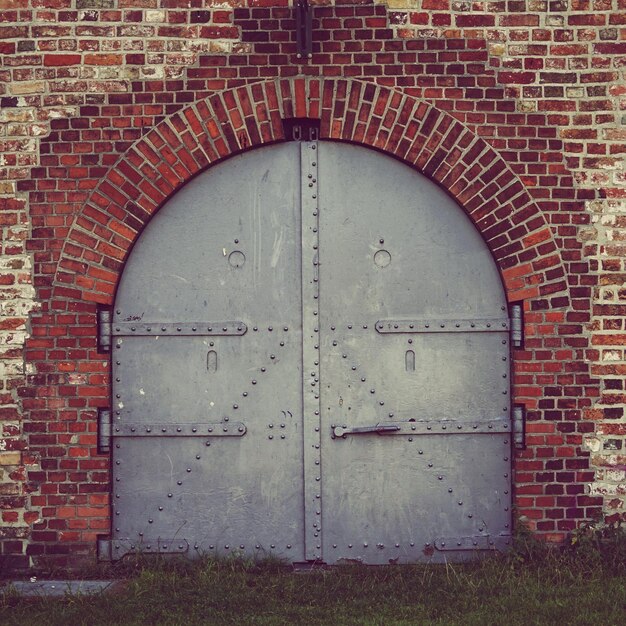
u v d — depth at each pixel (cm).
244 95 666
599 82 667
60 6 665
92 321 664
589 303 664
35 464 662
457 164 668
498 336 673
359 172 676
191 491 674
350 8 666
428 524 675
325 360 675
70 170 665
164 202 673
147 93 665
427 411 675
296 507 675
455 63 667
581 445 662
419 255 677
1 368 662
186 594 603
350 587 617
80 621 565
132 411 672
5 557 660
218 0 667
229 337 675
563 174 666
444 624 555
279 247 675
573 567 637
